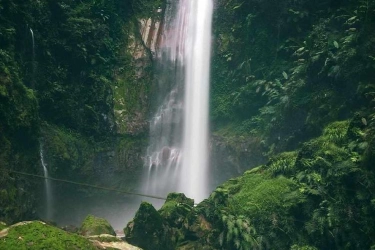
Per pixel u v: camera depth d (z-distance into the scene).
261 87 18.89
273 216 11.59
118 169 19.80
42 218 16.30
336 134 12.30
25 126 14.09
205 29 22.36
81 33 18.77
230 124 20.33
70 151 17.64
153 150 20.95
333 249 10.91
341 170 11.16
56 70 17.83
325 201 11.05
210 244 11.44
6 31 14.51
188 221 11.85
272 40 19.70
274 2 19.41
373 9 13.96
